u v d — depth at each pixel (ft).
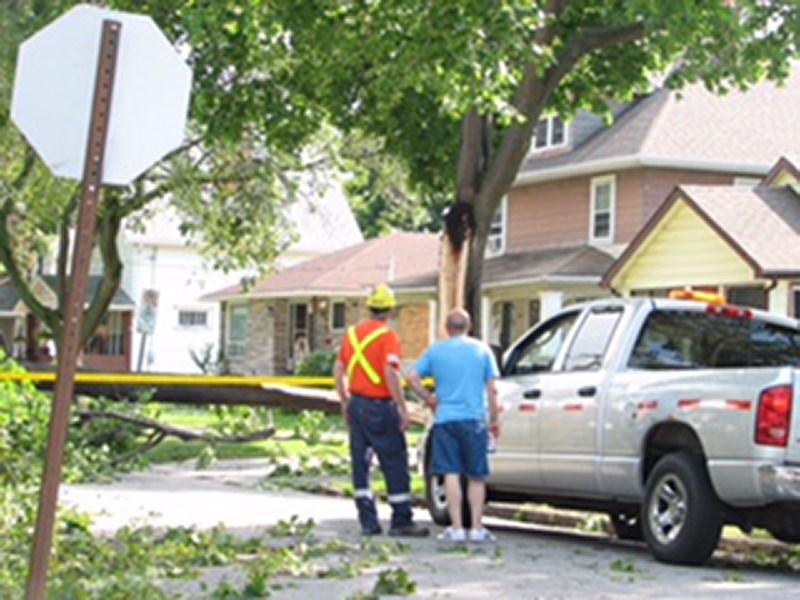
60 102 21.59
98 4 76.69
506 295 141.59
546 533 50.14
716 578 37.42
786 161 111.75
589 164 132.98
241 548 41.27
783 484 37.45
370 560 38.91
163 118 21.83
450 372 44.50
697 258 112.57
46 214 119.85
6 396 60.18
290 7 71.51
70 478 64.64
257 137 107.55
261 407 75.36
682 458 39.75
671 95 134.92
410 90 84.89
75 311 21.15
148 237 194.90
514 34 66.23
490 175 81.30
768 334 44.32
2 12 82.43
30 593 20.97
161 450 84.12
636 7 69.21
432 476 49.32
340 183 127.34
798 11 73.87
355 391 46.01
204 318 199.52
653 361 43.52
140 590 32.50
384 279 169.48
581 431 43.68
